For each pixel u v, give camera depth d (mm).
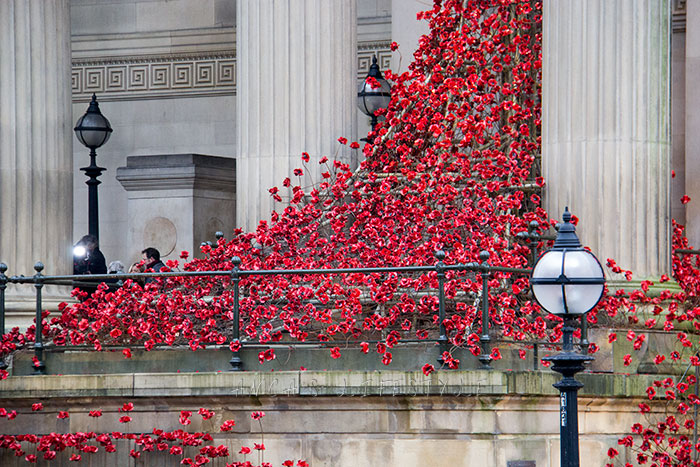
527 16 71812
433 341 58031
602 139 65375
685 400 61750
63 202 74812
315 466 57688
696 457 61500
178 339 61969
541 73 70562
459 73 72125
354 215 66938
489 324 60719
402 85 71062
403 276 63375
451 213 65375
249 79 69625
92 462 60062
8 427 61094
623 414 60438
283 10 69125
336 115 69562
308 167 68625
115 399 59594
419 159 69562
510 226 65750
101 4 102688
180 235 87250
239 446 58438
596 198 65250
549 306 48250
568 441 47438
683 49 82000
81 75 102500
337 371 57125
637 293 63469
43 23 74562
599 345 62500
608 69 65562
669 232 66562
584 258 48156
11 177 73188
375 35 95500
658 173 66125
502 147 70062
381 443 57188
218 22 100250
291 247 65438
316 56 69188
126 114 101938
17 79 73875
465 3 74062
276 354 60250
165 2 101562
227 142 99812
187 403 59062
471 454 56375
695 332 65750
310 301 63094
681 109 81750
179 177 87062
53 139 74500
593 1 65750
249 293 63562
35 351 62250
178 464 59000
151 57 101562
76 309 64125
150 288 63375
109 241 101312
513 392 56094
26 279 62625
